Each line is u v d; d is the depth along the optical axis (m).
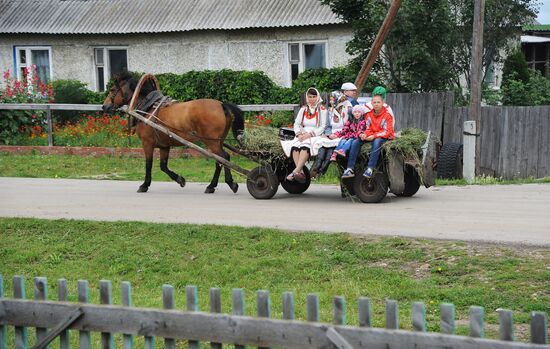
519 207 12.68
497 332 7.70
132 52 29.75
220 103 14.69
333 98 13.39
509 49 25.55
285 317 5.63
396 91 21.48
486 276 9.06
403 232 10.79
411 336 5.17
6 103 22.89
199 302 9.19
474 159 17.69
